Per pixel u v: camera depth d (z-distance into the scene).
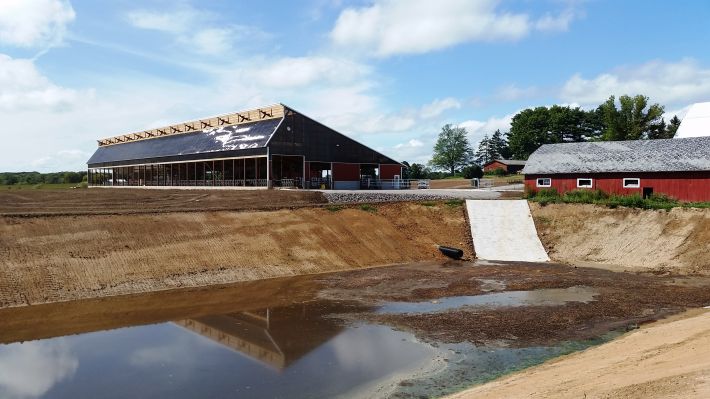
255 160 54.81
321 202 43.03
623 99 72.06
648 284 26.39
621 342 16.80
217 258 29.39
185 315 21.34
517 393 12.07
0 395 13.47
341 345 17.53
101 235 28.39
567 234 36.59
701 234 31.81
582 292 24.92
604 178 41.75
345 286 27.02
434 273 30.28
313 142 55.47
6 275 23.56
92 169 93.81
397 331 19.11
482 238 37.78
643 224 34.72
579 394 11.12
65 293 23.70
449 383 14.09
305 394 13.43
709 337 15.34
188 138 69.12
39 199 43.78
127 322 20.25
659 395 10.35
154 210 33.16
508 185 72.56
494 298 24.05
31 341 17.92
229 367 15.42
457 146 137.75
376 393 13.47
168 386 14.00
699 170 37.72
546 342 17.62
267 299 24.22
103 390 13.77
